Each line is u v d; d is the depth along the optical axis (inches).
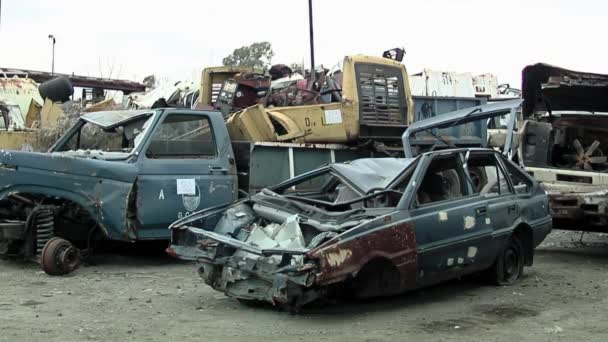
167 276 335.0
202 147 379.2
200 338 222.2
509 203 313.1
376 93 469.7
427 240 266.1
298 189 305.6
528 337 231.5
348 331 235.0
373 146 466.3
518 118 435.5
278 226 267.7
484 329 241.6
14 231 340.5
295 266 231.8
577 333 237.5
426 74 945.5
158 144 362.3
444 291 305.3
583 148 422.9
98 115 386.0
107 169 339.3
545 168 404.2
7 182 331.9
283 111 438.6
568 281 332.8
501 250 309.3
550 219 342.6
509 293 302.8
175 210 359.9
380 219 252.8
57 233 357.7
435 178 291.1
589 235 512.7
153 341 217.8
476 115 398.9
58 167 336.5
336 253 235.5
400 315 260.7
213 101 528.1
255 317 252.7
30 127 649.6
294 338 224.2
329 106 447.5
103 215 338.3
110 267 358.9
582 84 408.2
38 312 255.0
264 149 409.1
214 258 259.6
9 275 331.0
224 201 380.5
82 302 273.4
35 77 975.0
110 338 220.4
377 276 257.3
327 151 444.8
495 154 318.3
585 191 376.5
